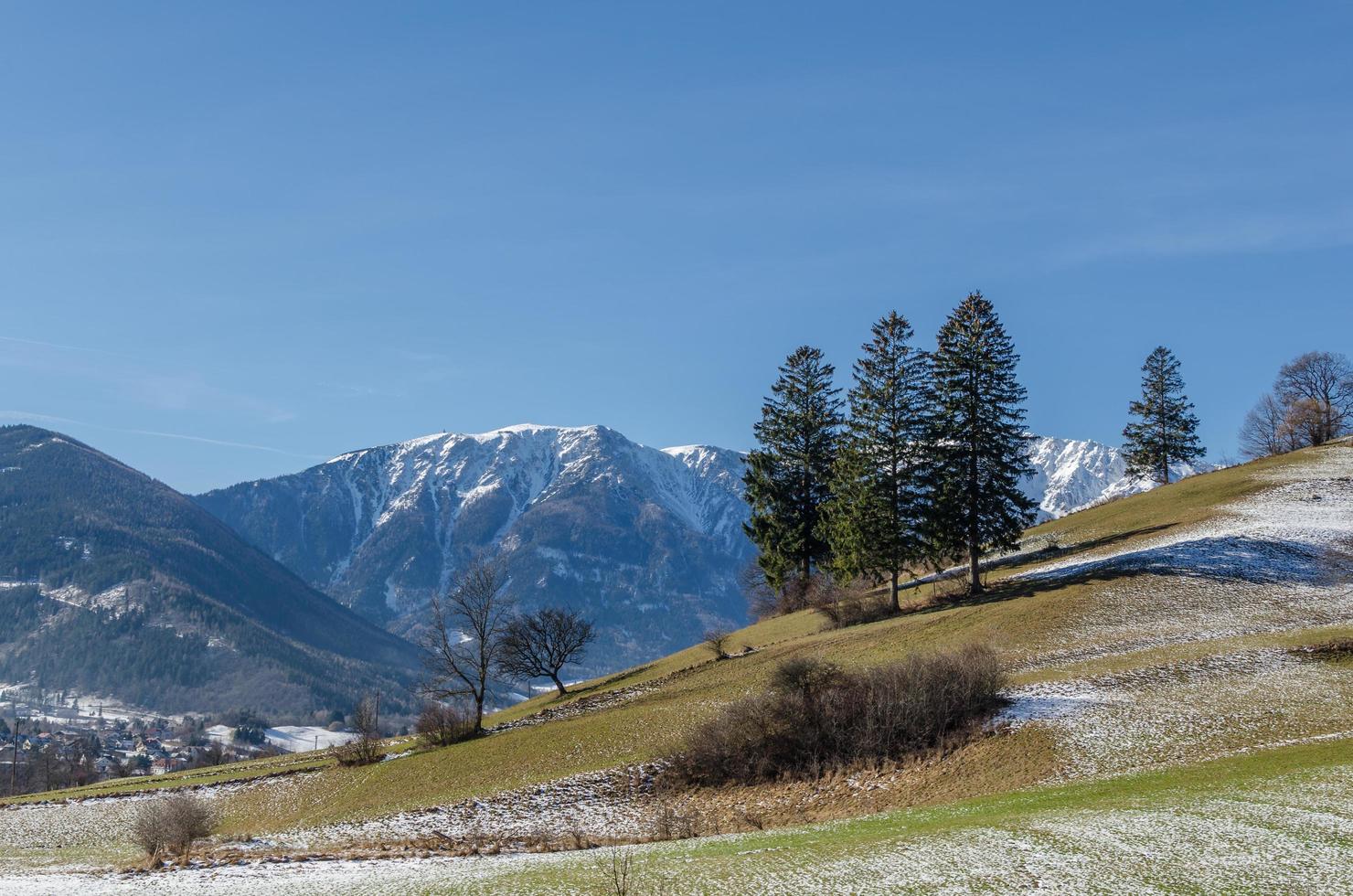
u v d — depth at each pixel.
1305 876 23.14
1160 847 25.83
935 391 74.75
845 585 83.81
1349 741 36.34
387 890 30.27
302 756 80.94
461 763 59.62
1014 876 24.73
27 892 36.38
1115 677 49.09
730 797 46.62
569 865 31.72
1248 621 57.12
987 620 63.44
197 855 44.12
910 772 43.50
